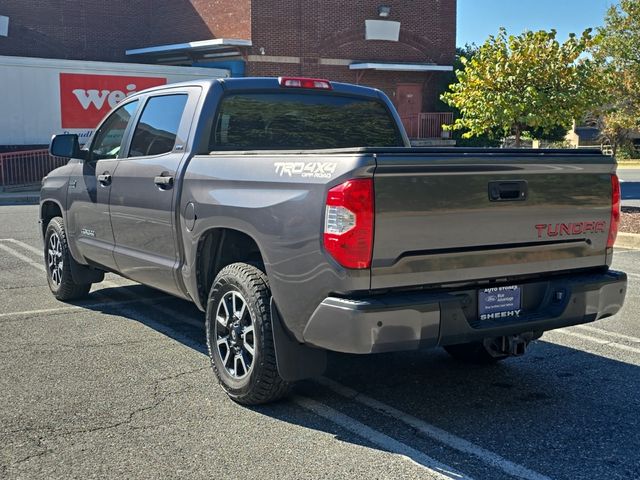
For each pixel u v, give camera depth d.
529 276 4.52
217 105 5.42
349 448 4.05
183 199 5.16
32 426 4.30
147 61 31.42
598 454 4.01
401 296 4.02
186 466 3.81
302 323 4.18
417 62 31.09
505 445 4.12
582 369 5.51
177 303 7.50
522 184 4.32
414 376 5.33
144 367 5.40
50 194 7.44
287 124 5.78
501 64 14.65
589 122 42.31
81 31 29.86
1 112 23.05
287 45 28.39
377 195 3.86
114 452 3.97
